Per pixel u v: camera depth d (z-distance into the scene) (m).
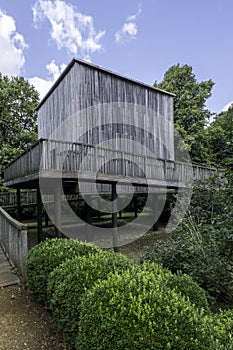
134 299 1.79
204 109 20.52
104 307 1.81
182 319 1.63
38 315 3.13
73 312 2.25
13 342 2.59
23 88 19.62
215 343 1.55
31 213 14.44
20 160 7.99
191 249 3.88
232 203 3.32
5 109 18.30
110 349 1.61
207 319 1.78
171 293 1.92
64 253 3.20
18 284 4.04
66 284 2.45
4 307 3.32
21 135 18.19
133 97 10.59
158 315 1.65
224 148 3.62
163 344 1.51
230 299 3.63
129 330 1.60
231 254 3.38
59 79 9.65
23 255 4.11
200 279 3.61
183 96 20.22
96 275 2.42
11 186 10.41
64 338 2.48
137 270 2.48
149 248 5.30
